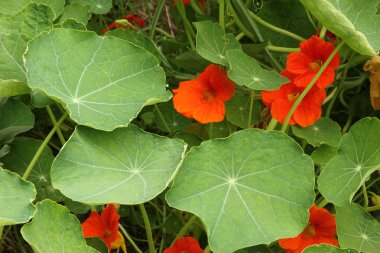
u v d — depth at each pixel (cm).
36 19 65
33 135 78
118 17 99
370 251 62
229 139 60
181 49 85
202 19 84
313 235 65
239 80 66
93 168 58
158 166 58
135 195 56
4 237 75
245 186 59
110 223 64
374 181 76
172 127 79
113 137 60
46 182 67
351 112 82
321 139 69
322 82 67
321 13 62
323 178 62
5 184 56
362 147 62
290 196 58
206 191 58
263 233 56
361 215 64
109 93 61
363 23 67
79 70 62
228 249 55
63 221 55
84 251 56
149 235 64
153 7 104
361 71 83
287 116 66
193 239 63
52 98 58
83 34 63
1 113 66
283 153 59
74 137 58
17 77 64
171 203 57
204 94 69
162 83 62
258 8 82
